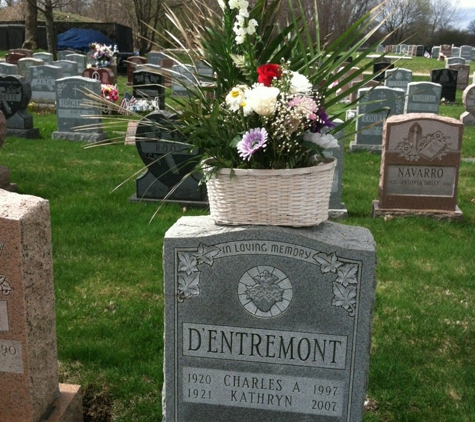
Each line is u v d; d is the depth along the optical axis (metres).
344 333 3.41
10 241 3.19
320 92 3.33
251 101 3.04
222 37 3.36
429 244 7.25
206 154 3.46
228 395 3.62
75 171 10.45
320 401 3.54
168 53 3.64
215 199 3.35
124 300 5.53
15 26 40.62
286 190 3.19
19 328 3.32
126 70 30.75
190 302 3.49
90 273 6.10
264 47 3.39
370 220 8.16
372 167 11.59
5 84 13.47
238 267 3.39
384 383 4.30
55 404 3.67
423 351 4.79
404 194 8.34
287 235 3.29
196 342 3.55
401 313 5.39
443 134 8.08
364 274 3.30
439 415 3.98
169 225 7.66
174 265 3.44
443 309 5.46
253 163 3.17
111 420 3.96
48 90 18.95
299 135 3.17
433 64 40.09
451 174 8.23
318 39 3.26
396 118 8.13
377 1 26.39
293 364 3.50
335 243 3.29
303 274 3.35
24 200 3.35
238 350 3.53
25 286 3.27
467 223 8.20
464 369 4.51
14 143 12.91
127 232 7.33
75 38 38.31
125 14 46.12
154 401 4.11
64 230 7.29
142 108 13.23
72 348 4.62
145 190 8.80
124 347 4.73
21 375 3.40
